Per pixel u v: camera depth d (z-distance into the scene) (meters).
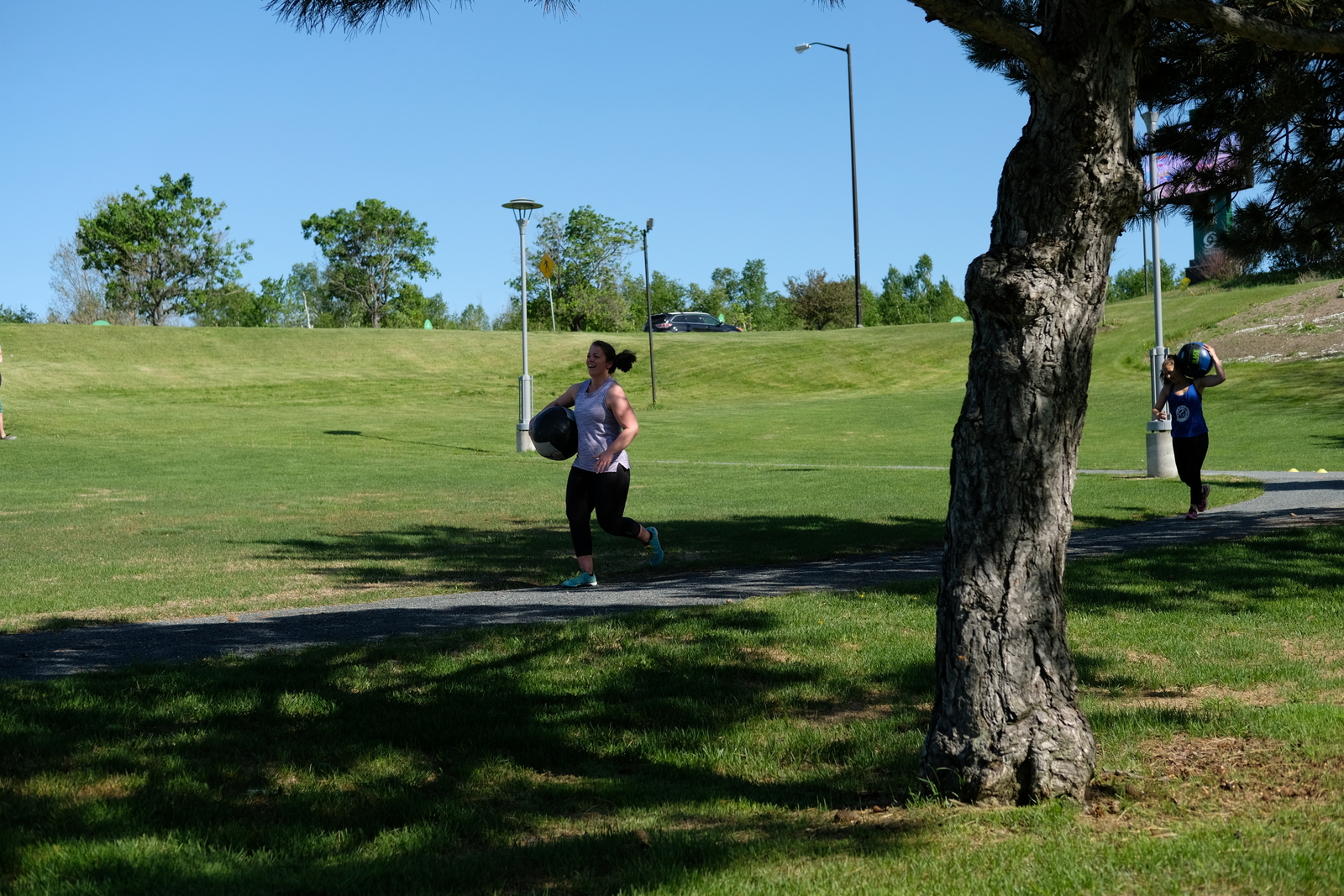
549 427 9.61
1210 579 8.84
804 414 39.06
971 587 4.23
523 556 11.95
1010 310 4.11
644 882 3.40
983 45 8.28
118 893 3.36
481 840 4.02
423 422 37.09
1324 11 6.08
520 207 28.36
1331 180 8.63
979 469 4.22
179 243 91.62
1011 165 4.16
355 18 4.88
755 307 104.75
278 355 52.41
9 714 5.22
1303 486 17.59
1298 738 4.90
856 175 63.88
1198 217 9.10
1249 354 42.97
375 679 6.07
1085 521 13.88
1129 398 38.00
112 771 4.56
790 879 3.37
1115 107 4.08
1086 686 6.03
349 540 13.41
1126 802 4.14
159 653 6.84
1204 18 4.63
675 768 4.89
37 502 17.59
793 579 9.77
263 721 5.32
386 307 105.12
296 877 3.50
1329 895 3.13
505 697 5.77
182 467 23.77
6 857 3.60
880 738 5.16
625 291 91.06
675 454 29.42
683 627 7.19
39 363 46.88
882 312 91.88
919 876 3.37
